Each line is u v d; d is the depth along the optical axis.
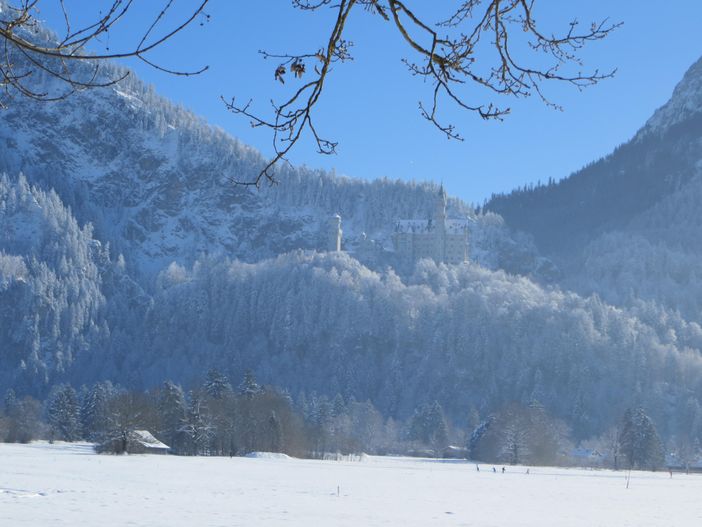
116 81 6.87
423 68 7.09
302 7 6.61
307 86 6.75
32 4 6.43
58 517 44.75
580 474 128.25
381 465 134.62
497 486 91.81
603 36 7.06
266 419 143.62
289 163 6.96
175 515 48.28
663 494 86.50
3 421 170.38
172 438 136.88
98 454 124.19
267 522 46.28
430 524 49.12
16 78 6.66
